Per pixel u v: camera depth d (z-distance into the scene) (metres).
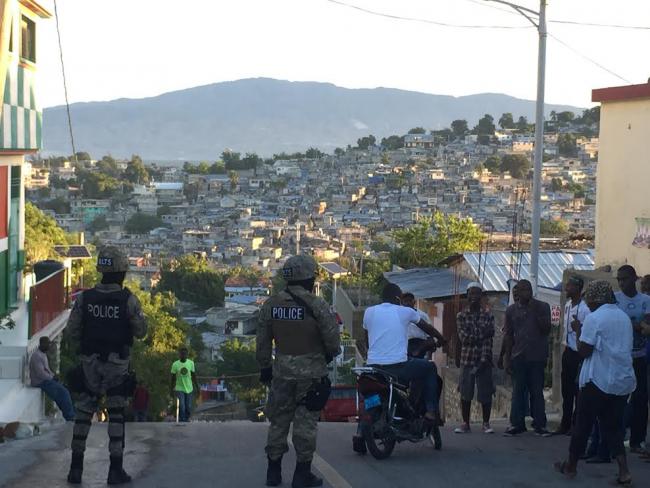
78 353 7.60
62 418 16.95
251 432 10.83
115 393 7.61
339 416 23.36
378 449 9.13
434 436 9.81
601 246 15.29
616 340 8.00
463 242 41.97
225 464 8.72
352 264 70.06
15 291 20.62
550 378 18.09
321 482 7.72
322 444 10.16
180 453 9.31
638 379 9.29
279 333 7.47
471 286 11.39
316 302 7.43
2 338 17.06
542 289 21.23
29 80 20.25
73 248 26.75
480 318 11.28
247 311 119.56
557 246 31.30
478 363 11.23
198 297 137.38
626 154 14.72
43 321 17.83
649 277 9.55
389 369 9.26
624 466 8.05
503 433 11.20
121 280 7.64
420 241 42.44
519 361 10.98
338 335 7.48
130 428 11.12
